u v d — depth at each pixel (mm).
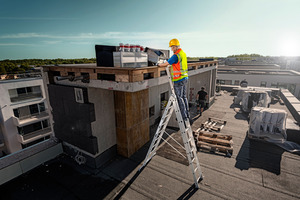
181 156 6461
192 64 8609
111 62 5086
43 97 22578
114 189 4980
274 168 5699
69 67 5770
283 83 21703
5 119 19797
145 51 5758
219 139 6980
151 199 4555
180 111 4578
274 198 4457
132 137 6641
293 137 7391
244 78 23844
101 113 5910
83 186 5156
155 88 9055
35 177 5641
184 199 4500
